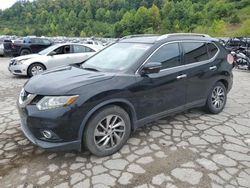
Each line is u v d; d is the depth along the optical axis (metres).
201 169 2.76
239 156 3.04
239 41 12.58
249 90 6.63
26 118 2.78
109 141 3.05
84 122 2.75
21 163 2.87
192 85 3.92
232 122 4.16
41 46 15.45
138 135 3.62
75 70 3.42
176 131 3.77
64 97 2.64
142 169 2.76
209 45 4.32
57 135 2.67
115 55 3.75
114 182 2.53
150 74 3.30
